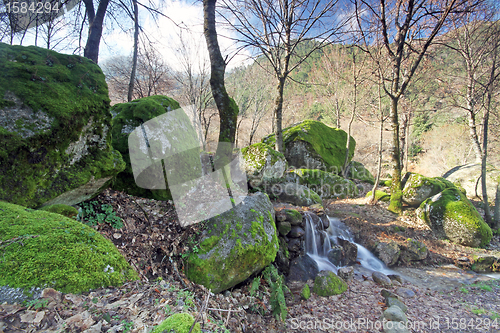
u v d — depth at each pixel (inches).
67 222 90.7
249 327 120.0
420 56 307.1
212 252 131.0
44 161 106.7
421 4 286.5
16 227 79.8
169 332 62.0
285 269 191.2
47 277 70.8
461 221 280.7
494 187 418.3
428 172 747.4
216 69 177.0
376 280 204.5
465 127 678.5
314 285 179.8
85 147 126.1
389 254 246.7
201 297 113.3
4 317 59.2
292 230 211.8
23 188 100.2
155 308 80.1
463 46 392.5
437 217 297.4
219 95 177.2
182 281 116.1
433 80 489.7
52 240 80.2
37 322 60.9
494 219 346.6
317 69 655.8
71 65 125.0
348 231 279.1
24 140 99.0
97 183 132.3
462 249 277.1
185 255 126.3
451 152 718.5
